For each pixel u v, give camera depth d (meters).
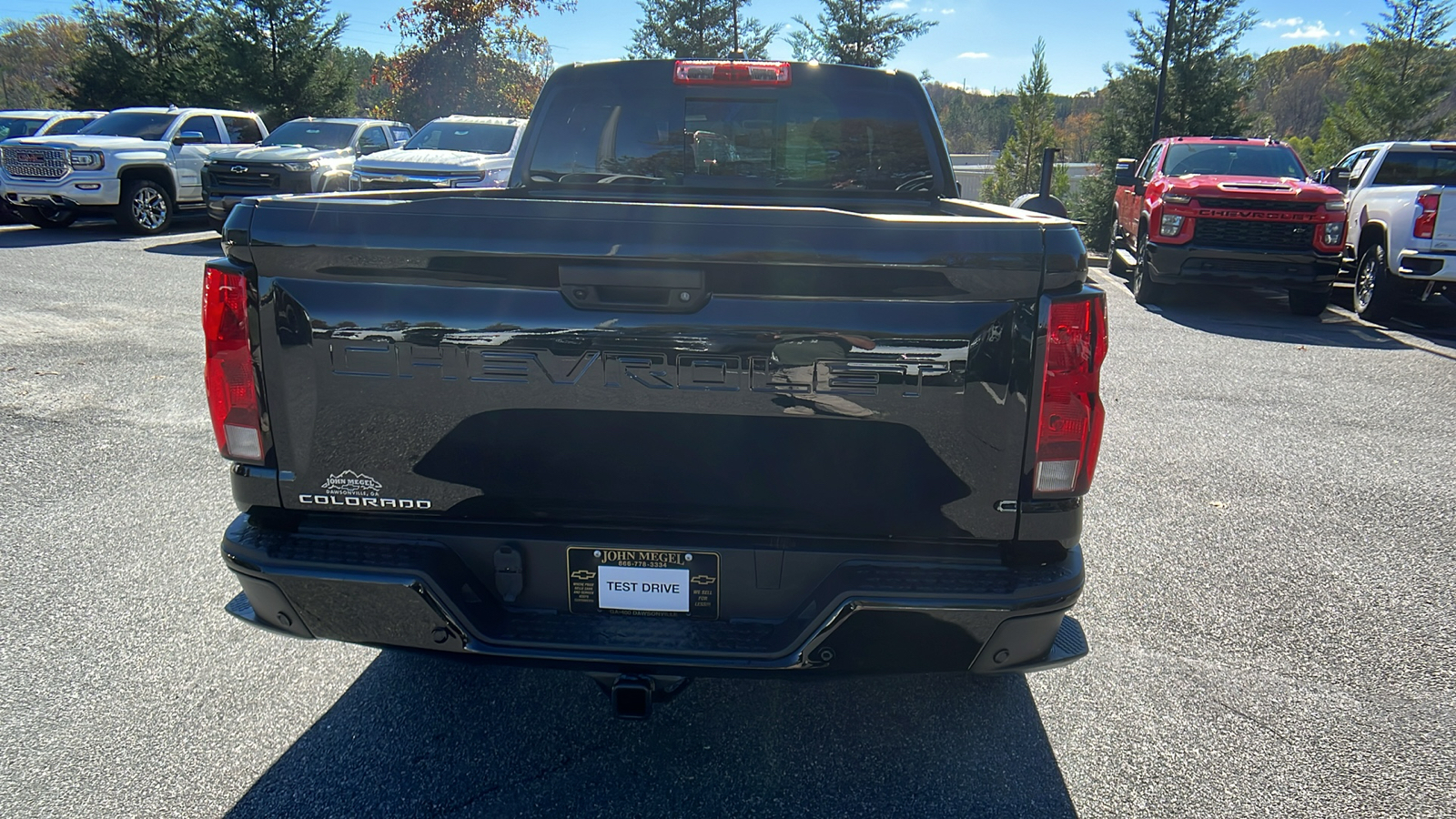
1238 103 31.28
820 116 4.01
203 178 14.17
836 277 2.09
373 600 2.28
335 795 2.54
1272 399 7.27
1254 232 10.91
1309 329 10.55
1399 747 2.87
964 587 2.18
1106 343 2.15
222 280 2.22
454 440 2.24
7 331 8.11
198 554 4.00
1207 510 4.89
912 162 4.08
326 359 2.22
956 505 2.19
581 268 2.12
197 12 36.28
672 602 2.30
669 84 4.00
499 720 2.92
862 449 2.17
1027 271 2.06
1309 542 4.47
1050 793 2.62
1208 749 2.84
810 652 2.21
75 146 14.44
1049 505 2.19
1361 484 5.32
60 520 4.32
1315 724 2.98
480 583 2.34
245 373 2.26
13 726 2.79
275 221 2.16
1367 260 11.29
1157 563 4.20
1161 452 5.85
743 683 3.17
